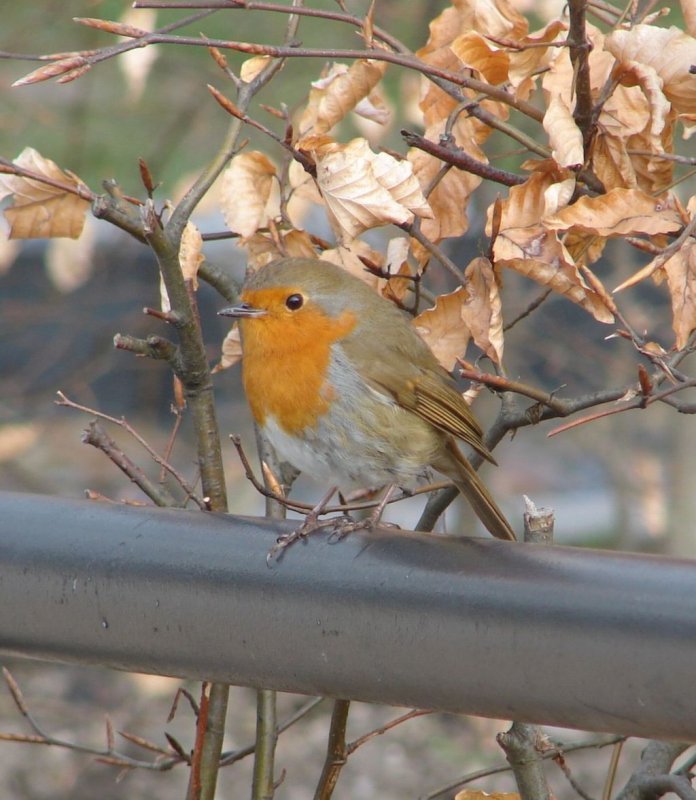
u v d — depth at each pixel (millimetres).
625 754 14609
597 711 3711
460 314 5699
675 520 15422
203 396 5602
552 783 13859
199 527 4344
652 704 3615
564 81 5352
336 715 5883
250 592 4191
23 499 4621
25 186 5895
